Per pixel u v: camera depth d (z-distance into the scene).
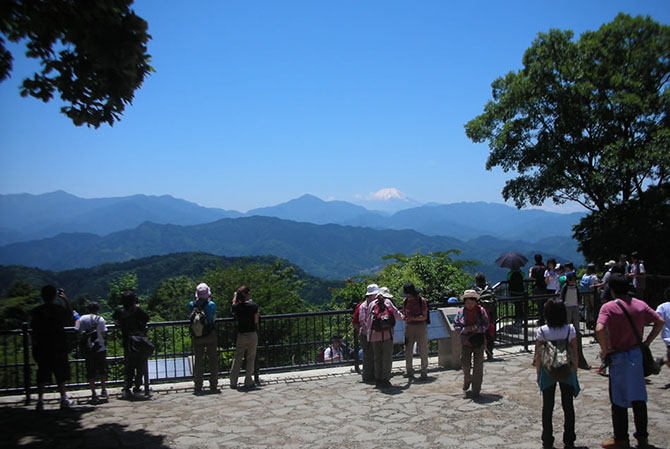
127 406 7.23
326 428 6.06
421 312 8.51
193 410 6.98
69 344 8.66
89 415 6.80
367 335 8.16
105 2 5.65
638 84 19.80
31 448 5.50
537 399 7.00
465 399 7.11
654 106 20.19
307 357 9.49
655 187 20.25
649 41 20.67
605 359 4.99
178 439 5.77
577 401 6.81
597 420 6.01
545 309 5.20
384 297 8.14
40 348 7.00
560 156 21.12
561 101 20.61
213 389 8.12
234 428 6.14
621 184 20.78
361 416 6.50
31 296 16.61
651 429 5.57
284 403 7.23
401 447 5.36
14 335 7.91
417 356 10.30
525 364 9.13
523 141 22.59
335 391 7.83
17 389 7.91
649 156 18.38
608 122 20.70
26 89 6.32
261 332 9.29
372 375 8.48
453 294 16.55
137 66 6.28
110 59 5.73
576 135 21.06
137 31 5.82
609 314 4.96
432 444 5.41
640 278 13.22
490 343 9.47
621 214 20.81
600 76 20.69
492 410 6.56
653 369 4.93
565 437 5.10
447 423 6.10
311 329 12.48
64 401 7.15
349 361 9.64
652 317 4.89
